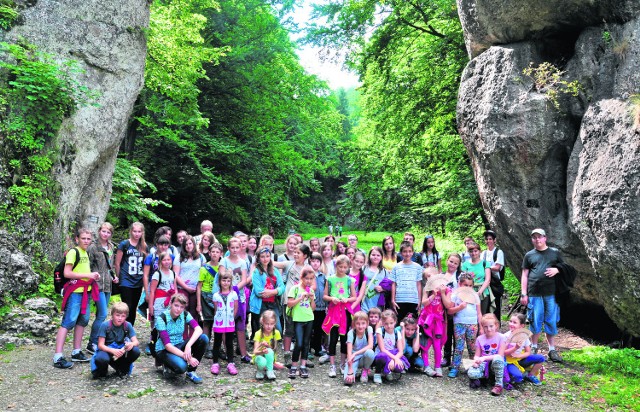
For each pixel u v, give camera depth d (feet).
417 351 20.90
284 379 19.65
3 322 23.59
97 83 35.50
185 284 22.29
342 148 60.03
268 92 74.38
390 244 24.99
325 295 21.17
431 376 20.74
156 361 20.03
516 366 19.52
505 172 26.76
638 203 20.45
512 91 26.30
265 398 17.49
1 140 28.60
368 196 59.77
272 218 85.46
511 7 26.43
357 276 23.07
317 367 21.68
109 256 22.24
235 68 70.79
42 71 30.53
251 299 22.20
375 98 51.85
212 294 22.25
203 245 24.94
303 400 17.44
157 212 71.41
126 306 18.79
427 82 46.80
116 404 16.48
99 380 18.61
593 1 23.72
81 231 20.68
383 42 46.93
